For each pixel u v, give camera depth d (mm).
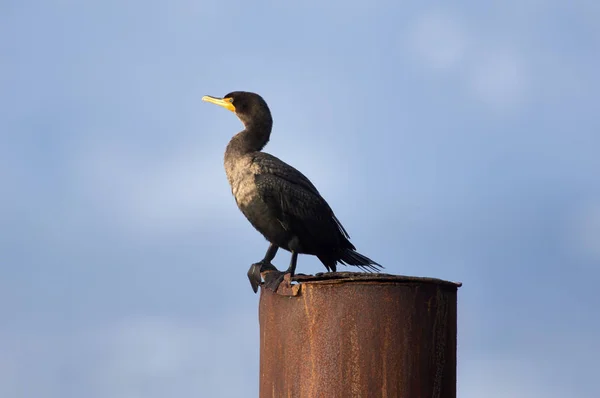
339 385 9953
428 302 10234
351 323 10047
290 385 10266
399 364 9977
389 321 10039
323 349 10078
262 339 10922
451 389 10398
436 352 10211
